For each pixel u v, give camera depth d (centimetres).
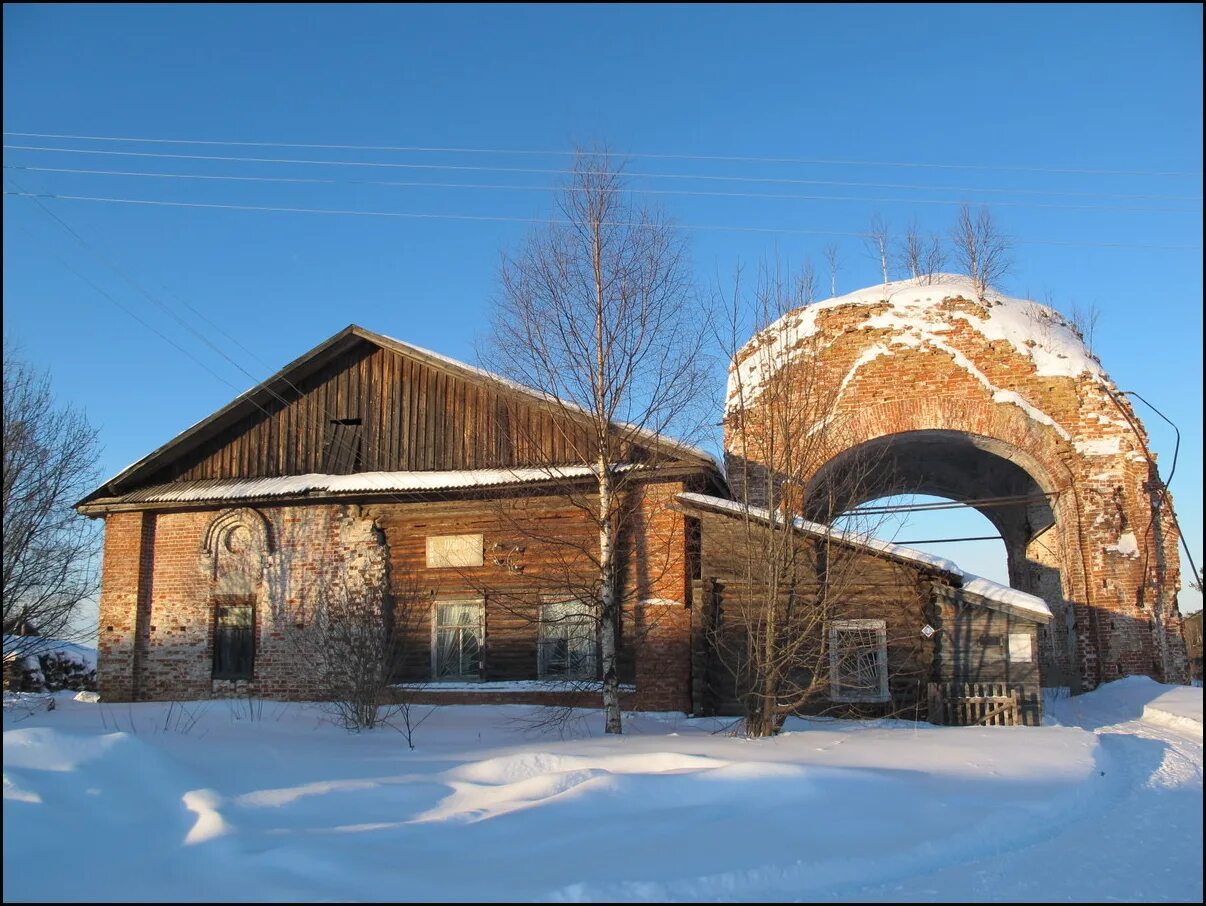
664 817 772
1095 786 963
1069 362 2078
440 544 1909
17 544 1784
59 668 2842
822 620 1395
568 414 1580
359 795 861
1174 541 2000
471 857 671
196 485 2061
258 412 2102
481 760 1099
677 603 1725
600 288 1562
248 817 762
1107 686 1934
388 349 2020
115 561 2059
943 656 1605
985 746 1166
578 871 634
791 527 1399
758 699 1362
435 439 1970
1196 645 3888
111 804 750
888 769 984
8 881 600
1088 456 2033
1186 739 1367
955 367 2100
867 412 2106
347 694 1530
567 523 1841
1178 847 748
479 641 1867
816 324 2166
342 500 1938
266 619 1970
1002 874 674
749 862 657
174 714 1628
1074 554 2008
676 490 1759
